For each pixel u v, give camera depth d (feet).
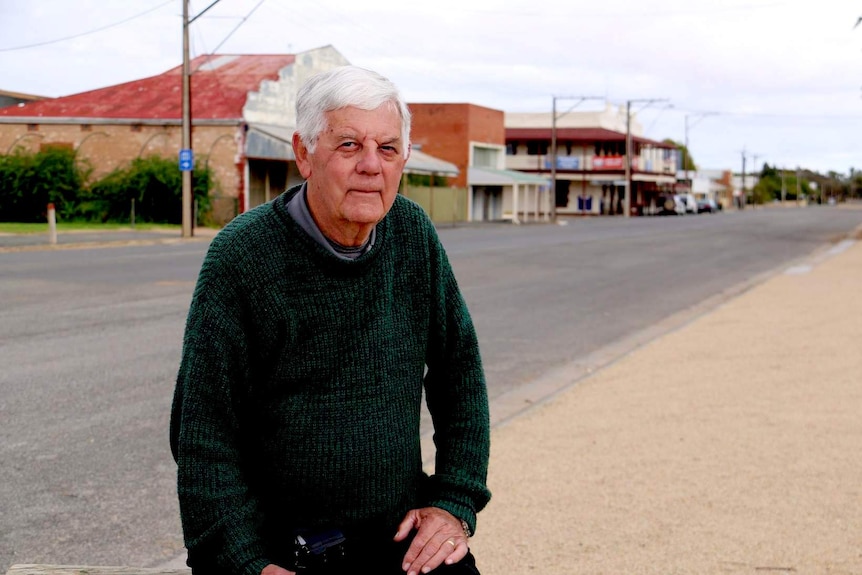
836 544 13.48
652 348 32.32
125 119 108.37
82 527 14.34
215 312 6.50
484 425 7.47
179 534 14.17
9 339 29.94
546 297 47.32
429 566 6.68
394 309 6.95
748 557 13.00
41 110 113.80
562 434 20.20
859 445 18.95
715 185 401.90
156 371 25.79
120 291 42.57
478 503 7.32
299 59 120.47
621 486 16.30
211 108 107.86
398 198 7.32
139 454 18.19
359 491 6.76
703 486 16.26
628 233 120.47
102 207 107.55
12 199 108.58
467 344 7.53
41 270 50.70
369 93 6.45
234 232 6.68
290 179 117.08
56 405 21.75
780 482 16.47
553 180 171.32
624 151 237.86
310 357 6.62
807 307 43.70
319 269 6.61
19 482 16.31
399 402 6.93
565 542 13.61
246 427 6.79
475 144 170.40
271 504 6.81
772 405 22.91
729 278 60.75
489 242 91.20
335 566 6.60
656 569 12.59
